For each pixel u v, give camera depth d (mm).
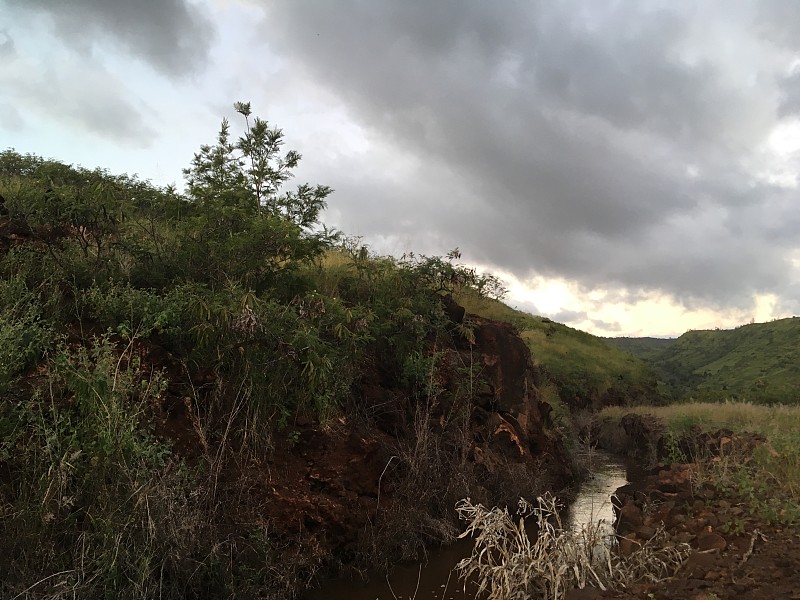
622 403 35938
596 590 4797
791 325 82438
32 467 4531
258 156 8891
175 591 4547
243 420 6418
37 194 7320
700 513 7332
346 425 7895
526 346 15023
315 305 7582
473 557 5301
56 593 3732
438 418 9758
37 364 5375
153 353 6363
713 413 19516
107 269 7152
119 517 4352
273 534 6105
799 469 7773
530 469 11156
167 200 8891
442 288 11891
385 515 7234
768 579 4668
